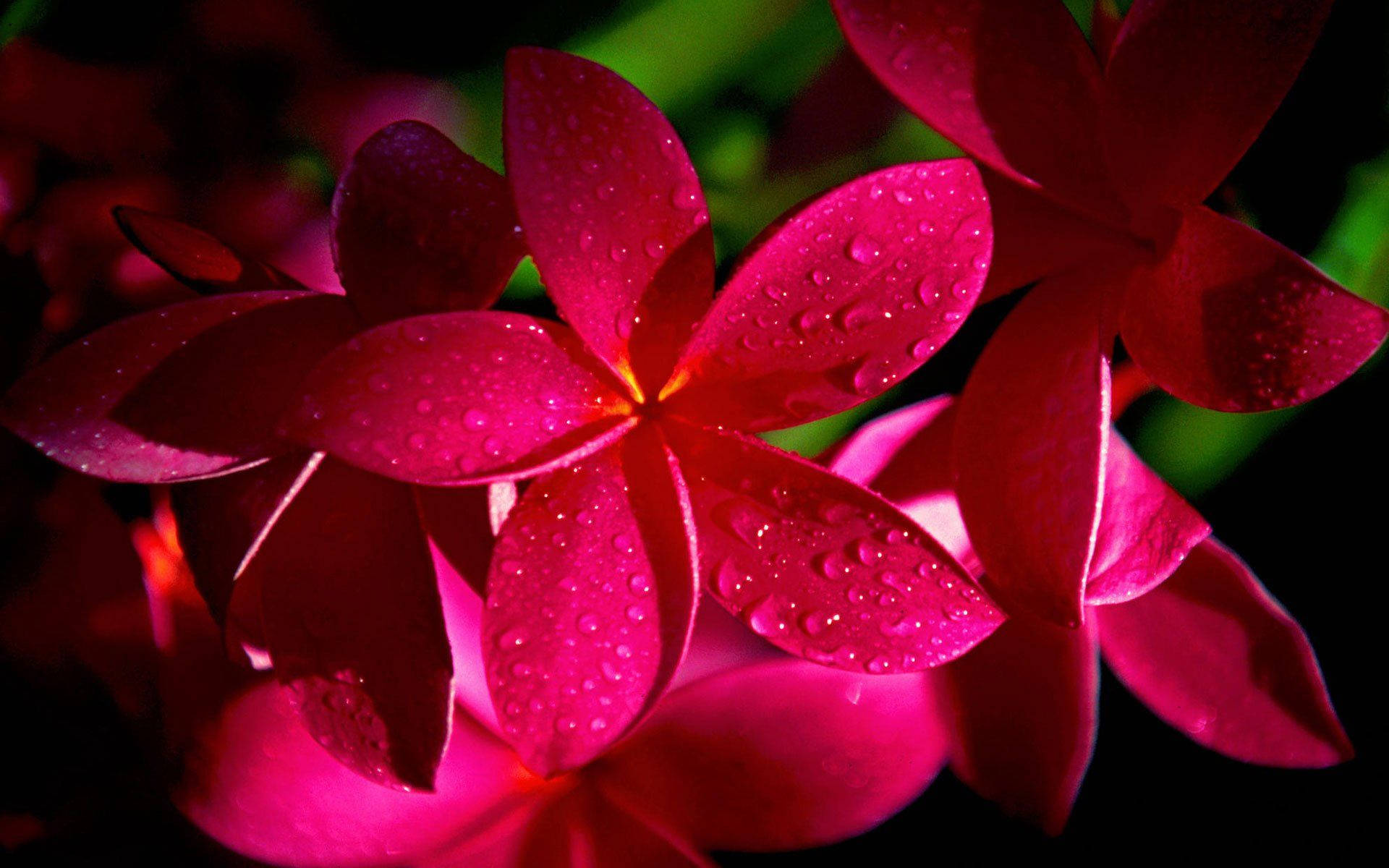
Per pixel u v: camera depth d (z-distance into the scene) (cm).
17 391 32
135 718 35
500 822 35
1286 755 36
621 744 35
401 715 32
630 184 31
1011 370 33
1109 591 33
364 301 32
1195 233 33
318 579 32
